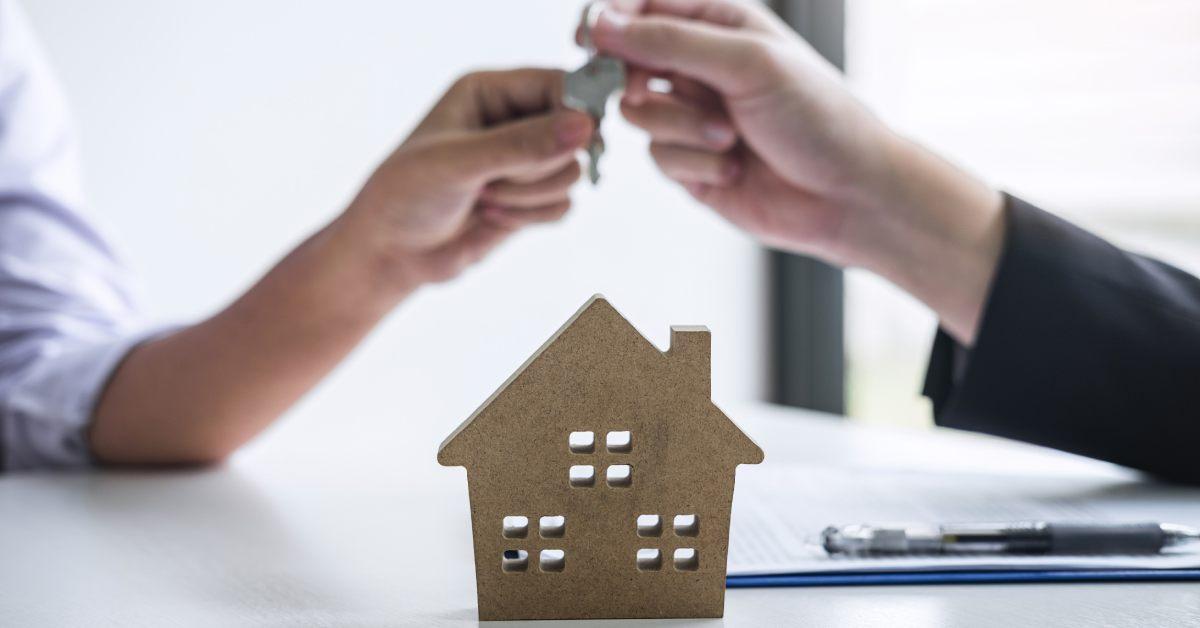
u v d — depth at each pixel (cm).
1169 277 70
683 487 43
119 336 91
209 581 49
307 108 148
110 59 139
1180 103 120
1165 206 122
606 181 162
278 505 66
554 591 43
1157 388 66
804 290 171
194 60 142
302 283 79
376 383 156
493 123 77
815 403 171
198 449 79
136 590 48
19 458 85
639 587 43
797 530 56
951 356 77
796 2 167
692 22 79
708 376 43
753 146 78
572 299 163
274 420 82
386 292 81
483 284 159
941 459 79
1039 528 52
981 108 144
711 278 170
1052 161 135
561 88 73
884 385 162
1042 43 135
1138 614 44
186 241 145
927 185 76
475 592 48
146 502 67
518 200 78
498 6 155
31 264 95
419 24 152
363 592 48
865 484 67
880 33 157
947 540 51
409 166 73
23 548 56
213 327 81
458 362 159
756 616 44
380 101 151
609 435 47
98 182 140
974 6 144
